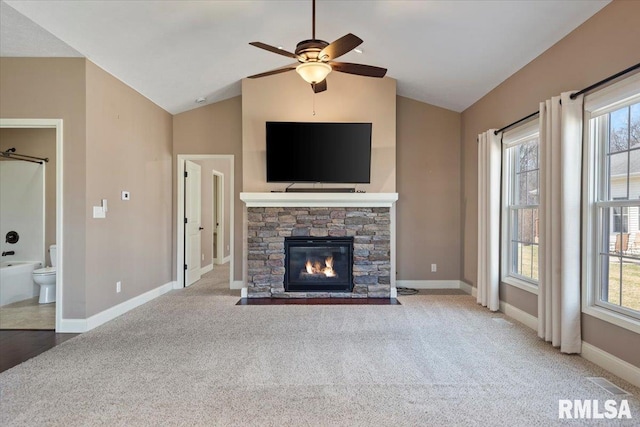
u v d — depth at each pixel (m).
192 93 5.23
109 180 4.11
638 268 2.61
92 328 3.77
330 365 2.84
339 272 5.20
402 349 3.17
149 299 5.02
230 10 3.46
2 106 3.70
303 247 5.17
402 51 4.31
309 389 2.46
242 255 5.74
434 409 2.21
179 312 4.38
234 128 5.80
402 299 5.01
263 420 2.10
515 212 4.32
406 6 3.40
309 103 5.18
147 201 5.00
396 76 5.08
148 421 2.09
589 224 2.95
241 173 5.78
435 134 5.83
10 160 5.50
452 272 5.82
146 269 4.97
